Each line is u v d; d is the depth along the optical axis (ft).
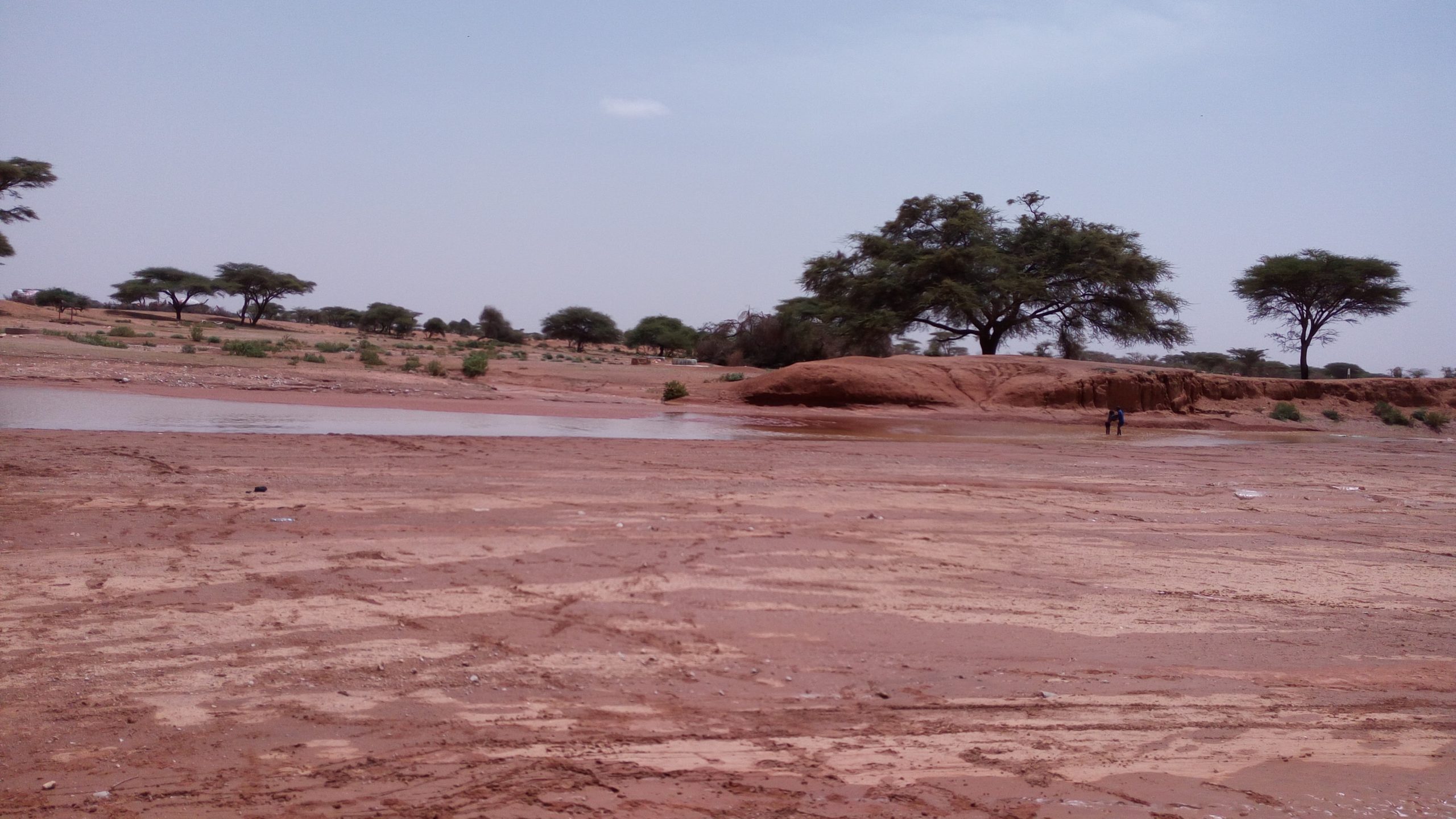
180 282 343.67
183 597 27.32
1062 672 24.27
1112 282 171.53
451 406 104.99
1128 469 72.79
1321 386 163.43
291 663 22.53
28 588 27.55
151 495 42.04
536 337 451.53
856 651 25.36
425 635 24.94
